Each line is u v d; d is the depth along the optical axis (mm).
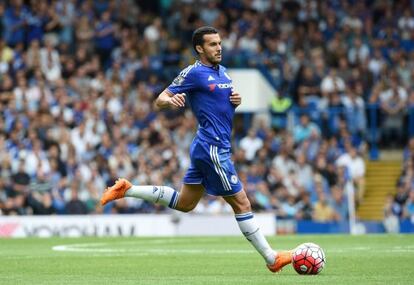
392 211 75250
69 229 63625
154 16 98875
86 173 73062
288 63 91812
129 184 31125
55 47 89562
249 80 81875
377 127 88938
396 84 89750
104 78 84188
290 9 97500
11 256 39844
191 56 92250
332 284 26547
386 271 31391
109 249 45219
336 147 80812
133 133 79188
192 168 30797
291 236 59625
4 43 87375
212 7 97625
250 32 93938
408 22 98688
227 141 30516
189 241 53312
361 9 98938
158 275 30344
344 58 90688
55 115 78562
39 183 69125
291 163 76875
